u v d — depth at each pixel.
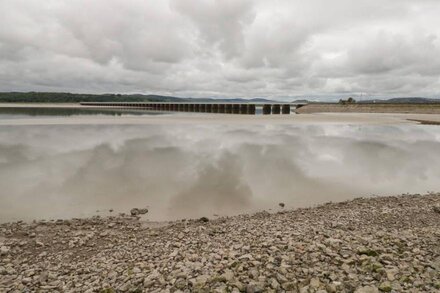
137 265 7.49
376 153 24.09
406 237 8.55
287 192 14.69
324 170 18.59
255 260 7.18
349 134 35.28
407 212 11.98
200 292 5.98
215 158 20.86
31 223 11.01
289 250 7.70
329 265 6.85
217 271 6.73
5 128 35.34
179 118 54.75
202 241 9.13
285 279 6.30
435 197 14.09
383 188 15.70
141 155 21.41
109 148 23.70
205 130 36.12
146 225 10.95
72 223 11.02
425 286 5.95
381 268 6.55
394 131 39.06
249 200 13.56
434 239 8.41
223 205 12.95
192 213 12.09
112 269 7.43
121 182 15.57
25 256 8.67
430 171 18.92
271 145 26.34
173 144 25.94
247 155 22.00
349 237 8.48
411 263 6.86
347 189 15.36
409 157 22.80
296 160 20.89
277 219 11.23
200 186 15.19
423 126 45.53
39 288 6.72
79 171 17.28
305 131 37.28
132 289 6.26
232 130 36.59
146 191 14.41
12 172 16.89
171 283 6.41
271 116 66.75
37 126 37.78
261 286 6.06
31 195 13.66
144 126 39.41
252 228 10.18
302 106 112.12
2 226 10.71
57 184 15.12
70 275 7.34
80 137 28.97
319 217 11.43
